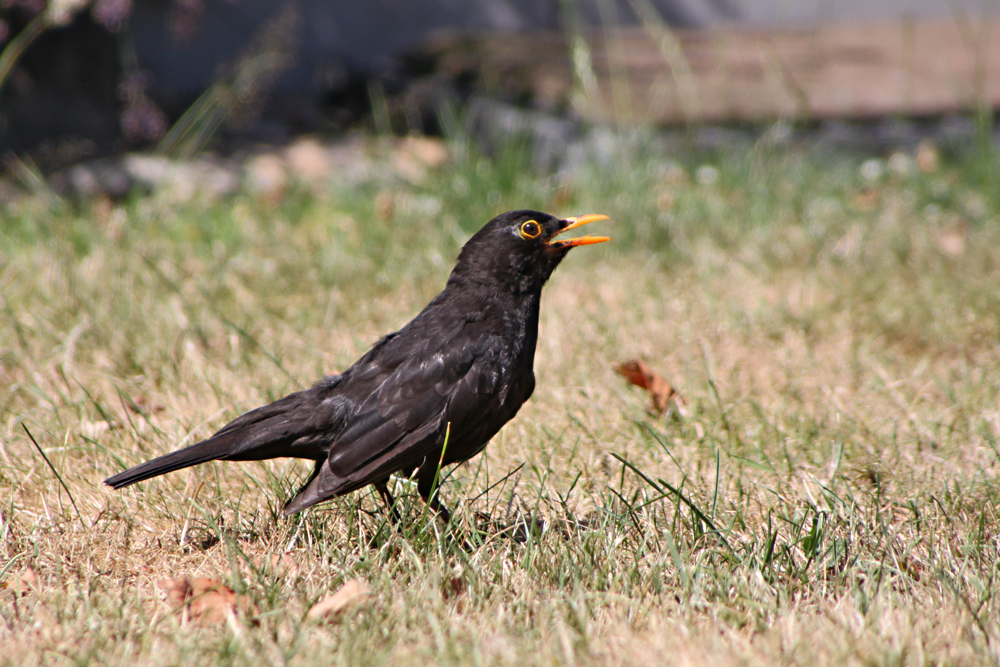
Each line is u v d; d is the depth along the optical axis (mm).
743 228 13297
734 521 6297
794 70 19672
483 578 5750
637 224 13305
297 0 23875
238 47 23422
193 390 8891
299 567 5965
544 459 7555
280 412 6203
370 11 24672
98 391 8859
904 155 16812
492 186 14688
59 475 6996
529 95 18469
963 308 10289
